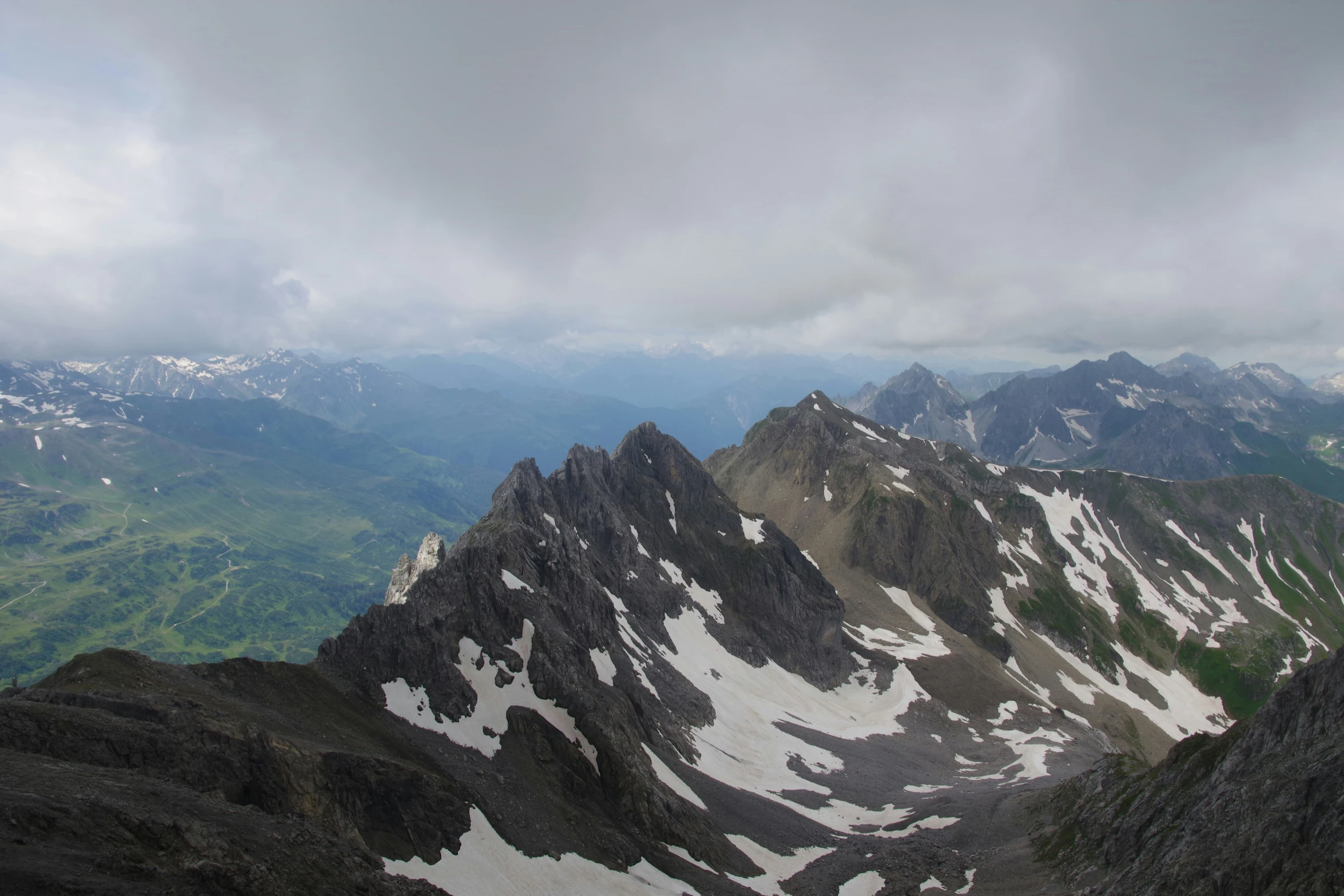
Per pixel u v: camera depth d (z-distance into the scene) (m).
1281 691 73.00
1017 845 90.50
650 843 85.69
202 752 56.69
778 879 88.38
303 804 59.97
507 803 78.56
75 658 64.00
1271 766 66.56
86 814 39.84
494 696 97.88
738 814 103.94
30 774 42.88
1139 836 74.50
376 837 63.12
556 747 93.75
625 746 98.25
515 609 114.12
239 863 42.06
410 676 93.19
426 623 100.56
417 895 51.75
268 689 76.75
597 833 81.62
